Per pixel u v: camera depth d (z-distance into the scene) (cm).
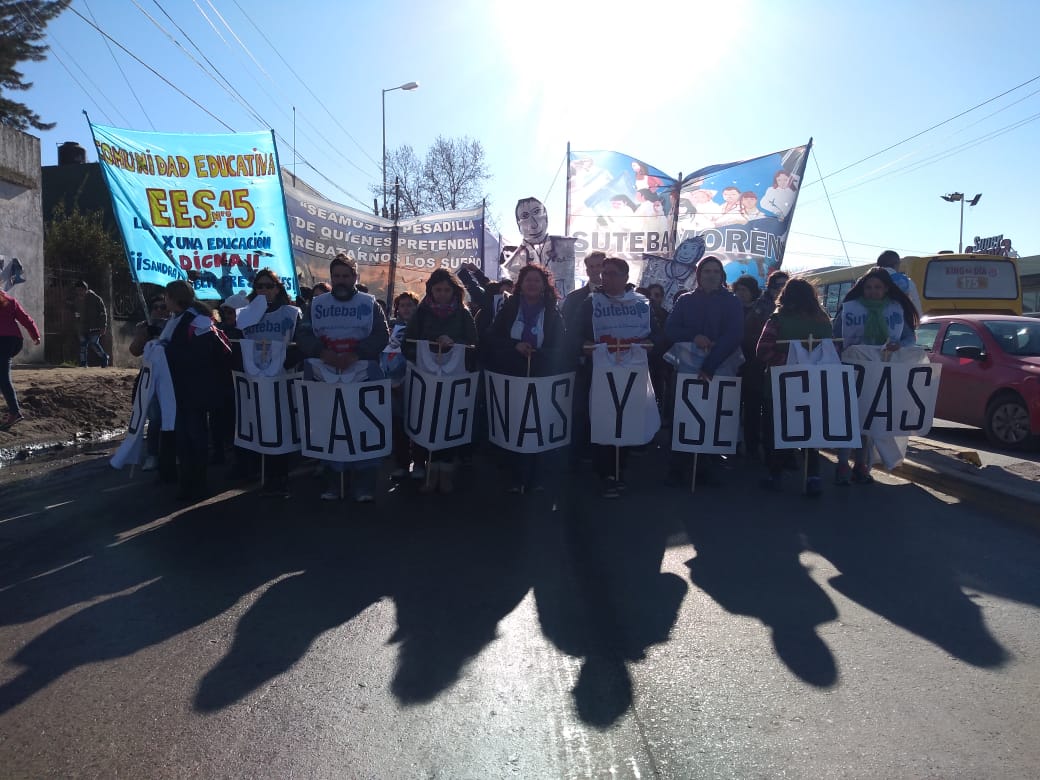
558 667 385
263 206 1030
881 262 839
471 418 735
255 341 700
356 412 680
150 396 701
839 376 703
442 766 304
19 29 2042
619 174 1309
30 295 1568
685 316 745
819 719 337
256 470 812
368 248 1505
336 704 351
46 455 960
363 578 507
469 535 603
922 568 525
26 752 316
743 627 431
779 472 746
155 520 646
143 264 992
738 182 1323
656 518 652
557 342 721
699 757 309
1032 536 599
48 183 3178
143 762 308
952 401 1061
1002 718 337
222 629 429
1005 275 1630
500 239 1834
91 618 445
